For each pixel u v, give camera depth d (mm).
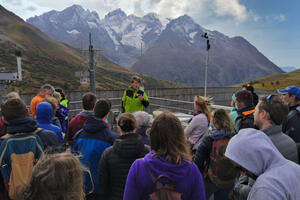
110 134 2498
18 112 2164
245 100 2648
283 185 1143
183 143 1449
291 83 135750
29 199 1042
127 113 2105
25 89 110875
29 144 2150
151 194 1347
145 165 1396
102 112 2459
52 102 3592
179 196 1330
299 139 2506
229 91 37812
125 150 1929
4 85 12422
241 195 1461
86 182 2309
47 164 1066
